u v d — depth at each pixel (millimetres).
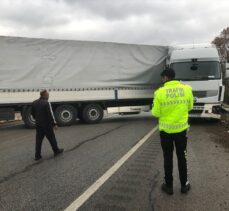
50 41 14242
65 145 9773
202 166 7008
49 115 8117
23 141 10805
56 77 14359
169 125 5336
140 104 16578
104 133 12070
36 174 6621
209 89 13633
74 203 4969
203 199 5070
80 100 14828
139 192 5418
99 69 15148
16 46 13703
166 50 16391
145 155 8156
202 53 14070
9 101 13633
